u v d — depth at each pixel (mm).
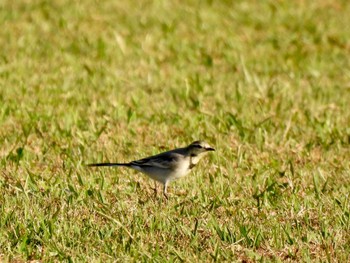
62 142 15391
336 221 11789
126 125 16516
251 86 19484
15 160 14289
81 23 24859
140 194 13008
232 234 11266
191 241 11078
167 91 18844
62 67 20672
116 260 10508
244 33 24344
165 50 22531
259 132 15727
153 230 11516
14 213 11867
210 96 18609
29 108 17312
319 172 13766
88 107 17484
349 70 21094
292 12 26812
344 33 24594
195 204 12461
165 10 26672
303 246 11102
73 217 11898
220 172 13812
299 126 16609
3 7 26234
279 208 12406
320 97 18641
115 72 20328
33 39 23031
